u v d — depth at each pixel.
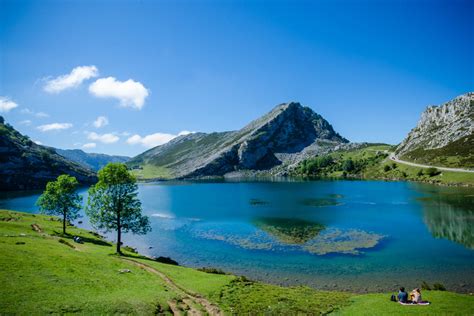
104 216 51.81
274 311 29.16
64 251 39.72
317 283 42.78
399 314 25.95
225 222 89.31
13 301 22.92
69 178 65.75
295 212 100.00
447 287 40.22
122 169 53.50
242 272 47.94
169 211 114.31
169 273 39.41
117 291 29.06
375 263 50.44
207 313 28.05
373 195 133.00
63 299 24.88
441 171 180.62
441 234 67.00
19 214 78.88
